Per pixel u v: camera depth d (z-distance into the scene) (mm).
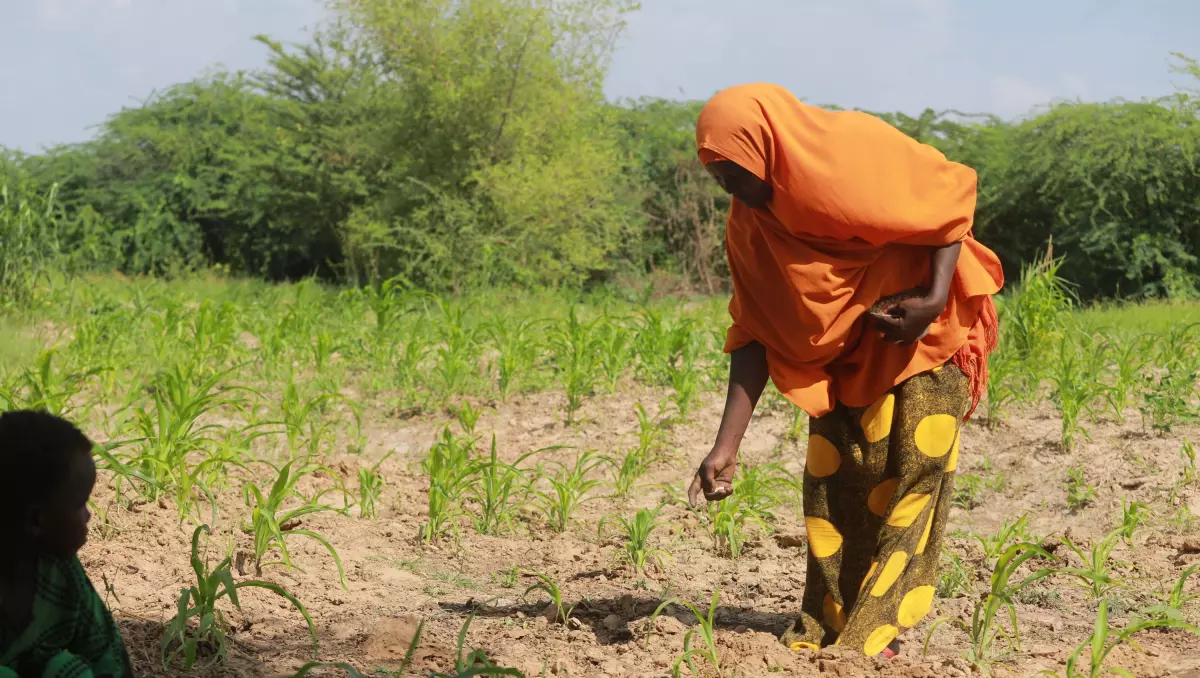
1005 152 26062
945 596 5094
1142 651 4176
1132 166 22953
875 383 4078
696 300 21516
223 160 31125
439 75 21594
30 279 12445
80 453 2512
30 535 2488
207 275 27938
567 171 21078
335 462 7191
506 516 6258
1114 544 5570
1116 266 23578
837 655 3928
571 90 21875
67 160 31828
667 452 7770
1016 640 4277
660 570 5535
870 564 4195
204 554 5176
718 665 3928
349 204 25922
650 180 28719
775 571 5586
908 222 3828
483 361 10375
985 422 7891
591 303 19500
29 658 2543
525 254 20406
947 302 4055
